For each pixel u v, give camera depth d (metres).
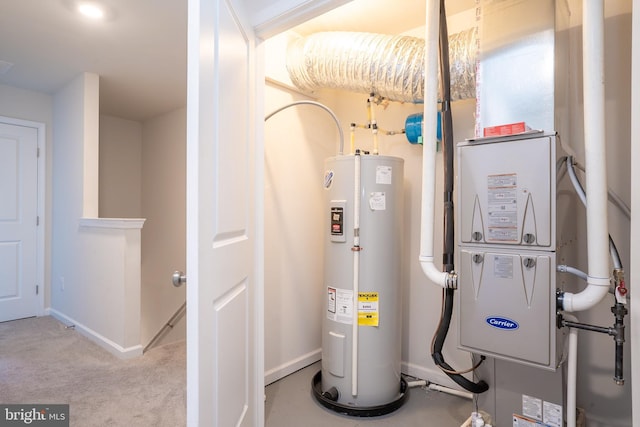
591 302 1.18
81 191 3.15
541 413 1.46
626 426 1.63
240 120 1.34
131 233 2.74
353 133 2.30
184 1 2.05
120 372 2.48
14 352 2.77
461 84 1.85
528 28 1.41
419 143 2.25
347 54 2.08
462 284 1.41
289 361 2.50
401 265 2.15
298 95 2.55
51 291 3.67
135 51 2.69
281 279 2.45
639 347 0.79
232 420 1.26
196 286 0.93
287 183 2.49
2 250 3.41
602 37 1.16
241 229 1.38
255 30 1.54
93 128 3.13
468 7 2.15
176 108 3.98
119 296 2.74
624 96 1.64
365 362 2.03
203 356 0.97
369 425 1.89
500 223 1.33
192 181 0.92
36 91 3.54
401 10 2.20
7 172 3.42
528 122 1.40
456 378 1.54
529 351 1.27
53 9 2.12
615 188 1.65
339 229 2.06
